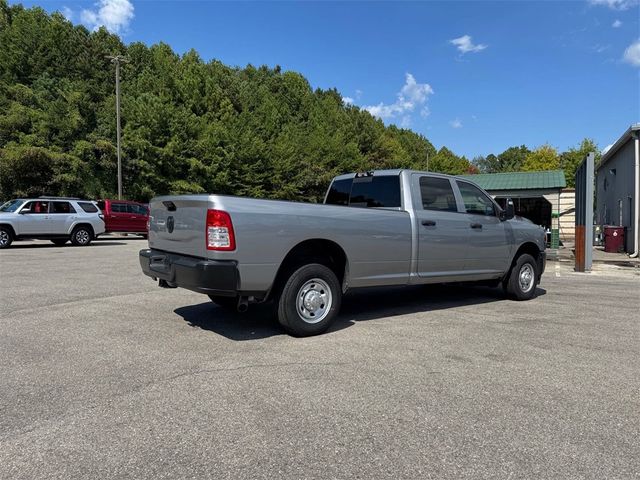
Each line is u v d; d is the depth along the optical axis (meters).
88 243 18.97
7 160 28.77
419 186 6.60
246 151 45.25
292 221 5.16
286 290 5.21
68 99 34.97
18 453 2.81
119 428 3.12
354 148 59.22
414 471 2.65
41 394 3.67
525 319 6.38
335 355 4.69
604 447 2.93
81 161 31.92
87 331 5.53
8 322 5.95
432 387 3.87
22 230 17.14
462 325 6.01
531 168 75.12
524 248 8.10
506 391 3.81
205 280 4.73
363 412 3.39
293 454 2.82
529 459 2.79
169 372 4.16
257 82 72.44
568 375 4.19
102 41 53.25
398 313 6.73
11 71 39.88
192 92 46.59
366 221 5.81
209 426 3.16
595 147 53.97
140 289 8.41
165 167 38.34
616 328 5.89
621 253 18.05
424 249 6.43
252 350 4.83
